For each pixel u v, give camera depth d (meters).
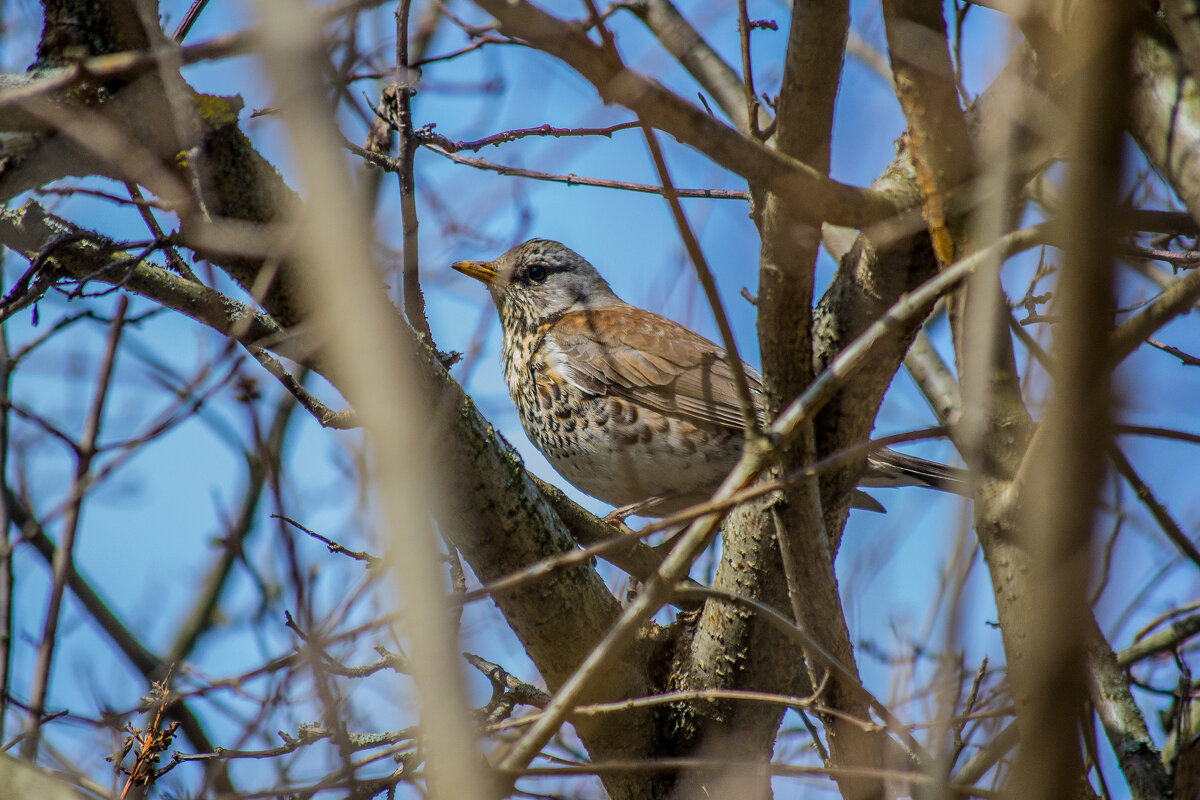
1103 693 7.86
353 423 8.39
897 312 6.50
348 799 6.88
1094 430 4.86
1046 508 5.03
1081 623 4.95
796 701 7.24
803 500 7.88
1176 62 5.98
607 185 9.18
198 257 7.43
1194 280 5.32
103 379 8.59
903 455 11.52
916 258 7.98
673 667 9.71
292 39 4.15
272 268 6.92
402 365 4.36
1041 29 6.59
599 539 9.73
